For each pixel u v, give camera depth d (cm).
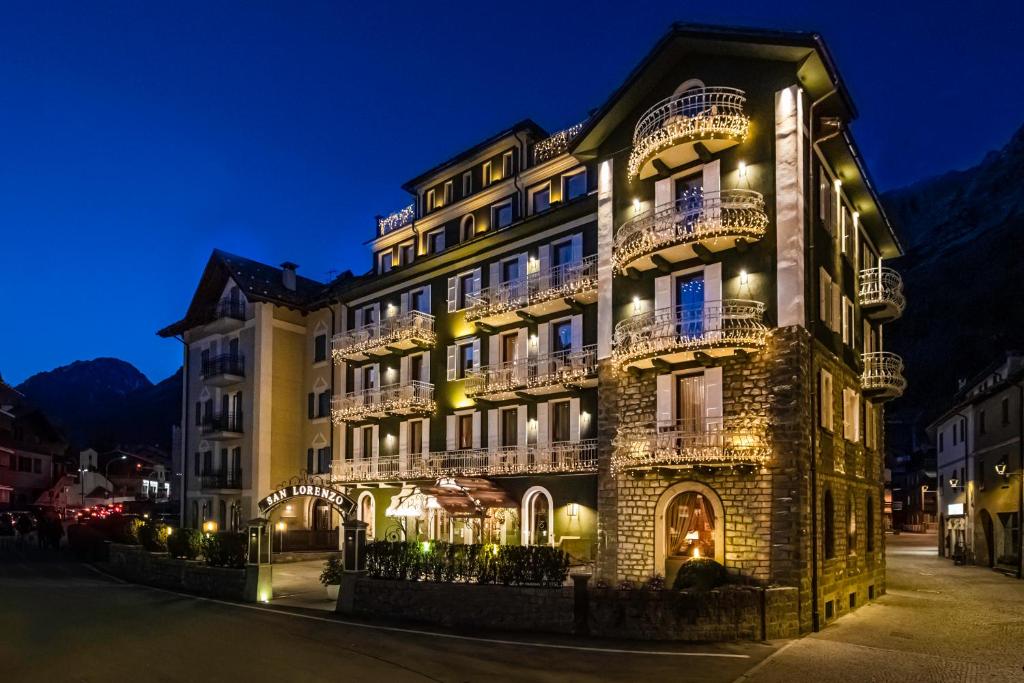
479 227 3484
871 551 2714
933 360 10519
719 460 2098
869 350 2881
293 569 3328
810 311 2161
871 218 2906
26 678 1382
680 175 2378
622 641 1786
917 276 12062
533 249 3158
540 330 3120
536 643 1758
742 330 2130
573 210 2945
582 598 1872
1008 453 3731
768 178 2188
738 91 2236
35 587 2900
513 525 3100
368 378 3988
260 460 4144
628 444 2330
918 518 8706
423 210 3869
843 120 2389
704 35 2239
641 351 2284
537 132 3388
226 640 1772
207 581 2748
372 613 2155
